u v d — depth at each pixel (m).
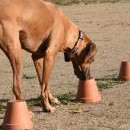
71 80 16.42
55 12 12.39
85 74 13.30
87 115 11.73
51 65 12.27
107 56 21.42
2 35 11.15
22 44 11.95
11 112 10.55
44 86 12.20
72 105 12.82
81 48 13.10
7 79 17.06
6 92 14.80
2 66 19.94
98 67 18.83
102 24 34.06
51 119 11.39
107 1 52.09
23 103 10.64
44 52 12.49
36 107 12.67
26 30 11.66
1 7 11.16
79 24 34.34
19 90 11.45
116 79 16.36
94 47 13.20
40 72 12.97
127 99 13.34
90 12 42.34
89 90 13.09
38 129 10.55
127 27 32.22
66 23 12.70
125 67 16.20
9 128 10.48
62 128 10.59
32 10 11.70
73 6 48.31
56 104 12.85
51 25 12.30
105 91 14.39
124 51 22.77
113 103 12.89
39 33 12.04
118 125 10.80
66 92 14.48
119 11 42.50
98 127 10.65
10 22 11.20
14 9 11.30
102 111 12.10
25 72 18.30
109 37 27.81
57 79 16.62
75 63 13.30
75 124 10.91
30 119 10.77
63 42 12.66
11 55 11.26
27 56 22.52
